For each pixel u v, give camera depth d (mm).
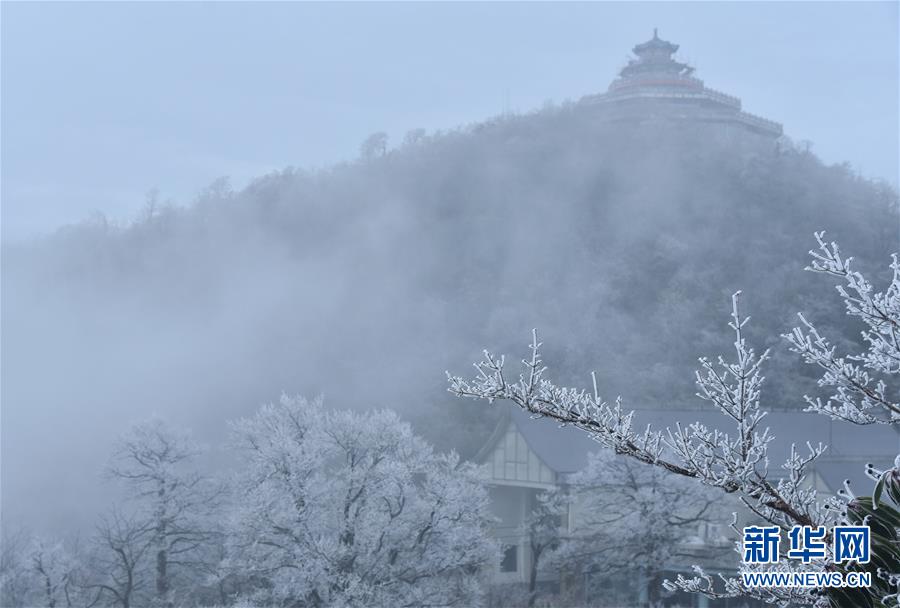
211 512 37719
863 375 4770
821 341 4852
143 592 37438
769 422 45594
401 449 34250
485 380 5062
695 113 176375
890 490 4570
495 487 51188
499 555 34312
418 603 31609
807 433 44781
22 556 36500
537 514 41656
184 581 38125
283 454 32500
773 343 90125
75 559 37781
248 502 32812
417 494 34000
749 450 4715
